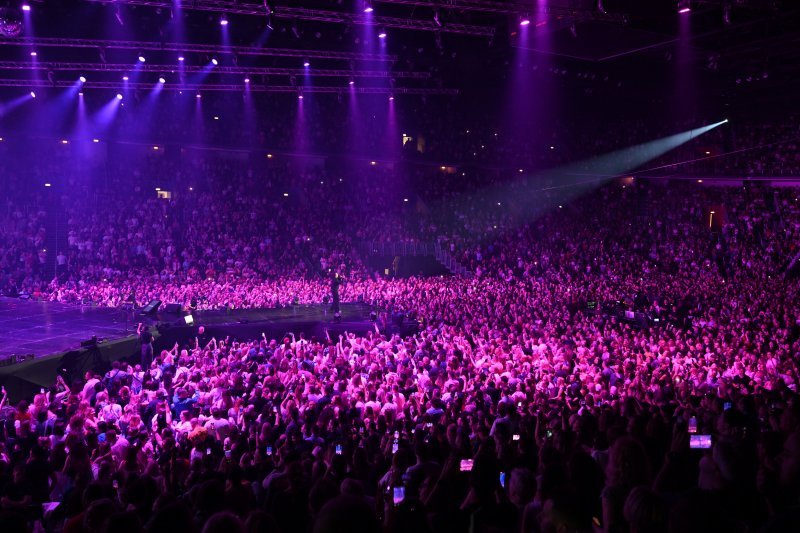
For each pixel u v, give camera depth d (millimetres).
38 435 13344
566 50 35406
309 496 5566
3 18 24109
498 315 30812
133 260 40156
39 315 29891
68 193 42281
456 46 38000
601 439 8062
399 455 7621
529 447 8547
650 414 9758
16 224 39750
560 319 30547
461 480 6715
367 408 14133
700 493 3760
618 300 37031
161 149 46656
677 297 36750
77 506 7055
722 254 47656
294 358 21312
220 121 48094
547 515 4570
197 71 37250
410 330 32281
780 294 34938
